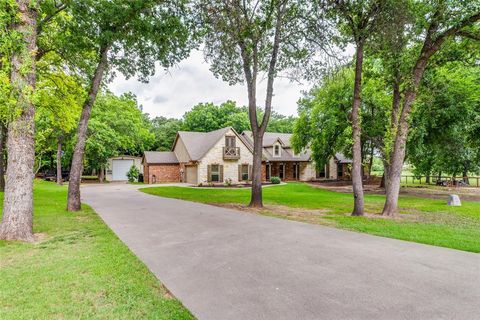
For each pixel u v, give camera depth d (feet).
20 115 21.04
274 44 37.68
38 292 11.94
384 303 10.95
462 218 29.96
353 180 32.42
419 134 48.03
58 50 36.32
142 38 37.86
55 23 34.09
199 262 15.88
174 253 17.58
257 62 38.78
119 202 43.91
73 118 46.65
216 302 11.13
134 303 11.02
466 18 28.53
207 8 35.06
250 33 36.29
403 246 18.99
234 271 14.48
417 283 12.85
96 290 12.16
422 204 42.16
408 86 33.17
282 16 36.86
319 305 10.83
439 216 31.27
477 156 61.31
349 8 30.45
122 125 100.27
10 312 10.25
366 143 72.95
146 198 49.65
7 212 21.03
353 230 23.88
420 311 10.33
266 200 46.34
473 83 45.98
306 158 107.86
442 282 12.96
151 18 35.53
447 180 96.53
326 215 31.76
